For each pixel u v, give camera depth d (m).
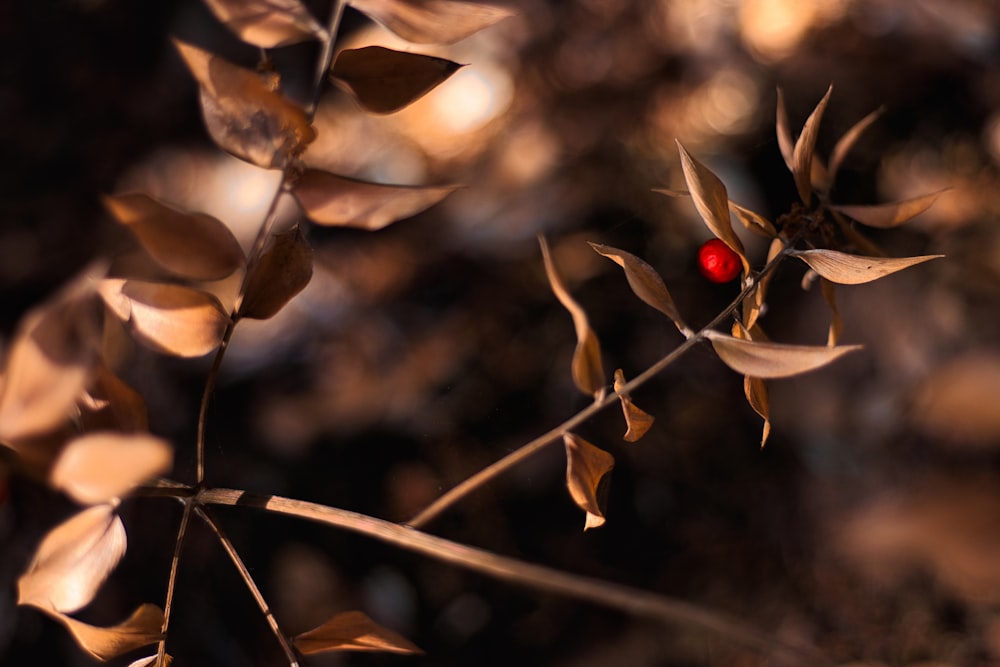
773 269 0.46
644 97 1.32
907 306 1.13
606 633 1.09
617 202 1.26
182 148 1.34
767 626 1.05
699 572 1.10
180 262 0.44
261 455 1.16
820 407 1.13
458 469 1.15
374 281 1.27
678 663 1.05
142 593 1.07
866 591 1.03
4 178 1.33
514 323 1.22
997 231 1.14
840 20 1.29
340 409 1.19
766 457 1.15
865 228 1.19
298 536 1.14
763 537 1.11
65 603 0.44
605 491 0.47
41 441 0.40
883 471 1.04
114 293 0.44
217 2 0.44
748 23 1.32
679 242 1.20
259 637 1.07
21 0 1.46
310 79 1.35
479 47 1.39
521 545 1.12
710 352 0.47
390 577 1.12
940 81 1.25
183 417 1.17
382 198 0.45
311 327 1.25
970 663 0.96
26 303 1.23
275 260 0.45
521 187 1.30
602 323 1.20
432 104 1.36
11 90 1.39
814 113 0.47
